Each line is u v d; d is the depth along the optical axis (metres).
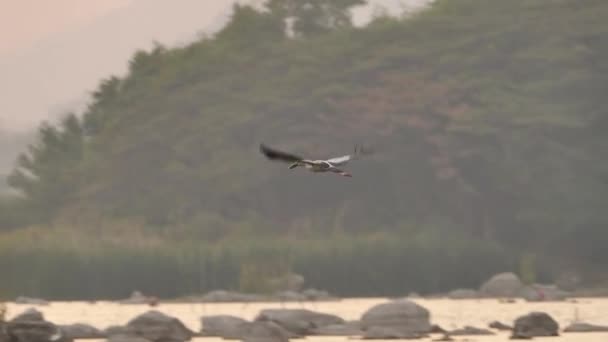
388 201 142.00
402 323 55.09
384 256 119.19
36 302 93.81
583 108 144.62
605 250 134.62
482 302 94.25
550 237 135.25
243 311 82.88
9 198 150.88
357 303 96.56
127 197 152.00
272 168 145.50
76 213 148.38
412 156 143.38
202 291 115.31
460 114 143.62
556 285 116.44
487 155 140.62
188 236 137.12
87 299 112.88
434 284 120.19
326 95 151.50
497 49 152.88
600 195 137.38
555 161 139.62
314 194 144.38
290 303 95.81
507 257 125.12
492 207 139.12
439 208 140.75
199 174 149.88
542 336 54.03
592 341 51.66
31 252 113.81
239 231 137.25
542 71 150.00
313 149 148.75
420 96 147.12
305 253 117.56
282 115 152.50
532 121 141.62
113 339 52.25
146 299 99.88
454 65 152.12
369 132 146.38
